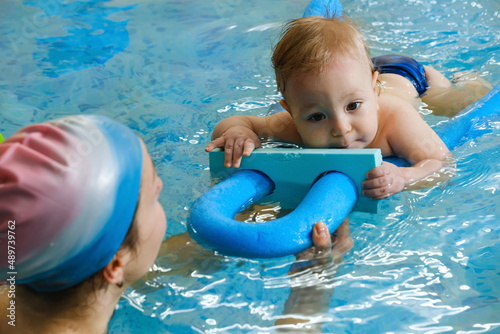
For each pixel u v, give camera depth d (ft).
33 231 2.85
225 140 5.58
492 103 6.63
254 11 10.78
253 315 3.82
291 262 4.30
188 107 7.23
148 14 10.81
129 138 3.23
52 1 11.37
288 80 5.58
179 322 3.78
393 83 7.25
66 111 7.21
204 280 4.17
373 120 5.57
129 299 4.00
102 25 10.25
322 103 5.39
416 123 5.90
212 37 9.61
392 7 10.42
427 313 3.77
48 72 8.45
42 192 2.82
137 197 3.20
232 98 7.41
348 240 4.58
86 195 2.89
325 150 5.10
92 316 3.39
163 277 4.20
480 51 8.50
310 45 5.42
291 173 5.18
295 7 10.87
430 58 8.36
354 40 5.64
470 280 4.06
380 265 4.26
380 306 3.85
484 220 4.78
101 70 8.48
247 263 4.31
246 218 4.99
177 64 8.63
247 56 8.76
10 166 2.84
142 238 3.38
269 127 6.24
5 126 6.80
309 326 3.70
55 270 2.99
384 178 4.92
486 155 5.86
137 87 7.90
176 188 5.45
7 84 8.04
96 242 2.99
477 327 3.62
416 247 4.48
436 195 5.23
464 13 9.93
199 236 4.47
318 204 4.59
